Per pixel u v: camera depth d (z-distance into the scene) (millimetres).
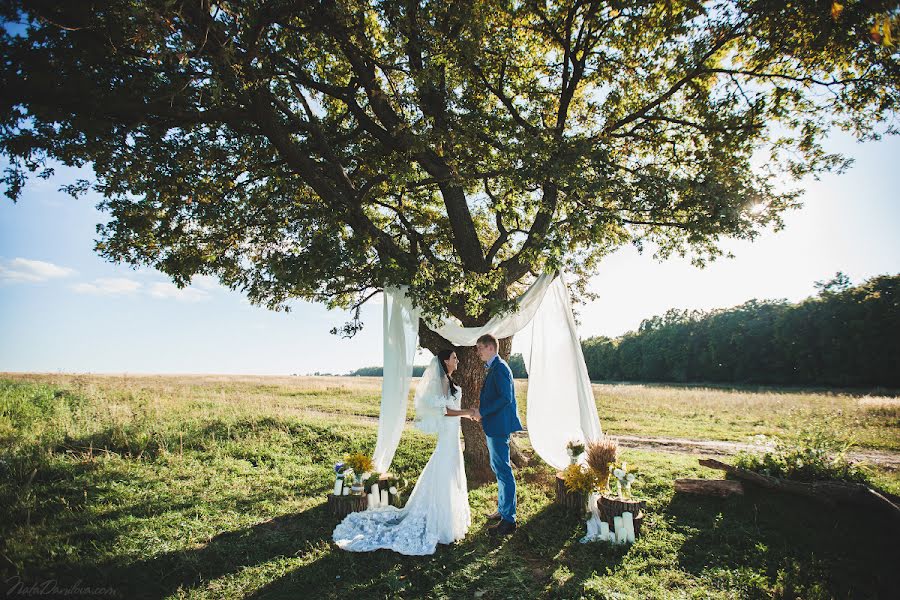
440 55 6754
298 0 5477
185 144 7055
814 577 4250
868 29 6090
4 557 4293
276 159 8195
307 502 6316
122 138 6391
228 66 5172
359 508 5746
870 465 8117
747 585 4152
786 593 3961
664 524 5406
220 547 4875
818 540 4934
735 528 5254
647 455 8555
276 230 8406
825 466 6336
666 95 7777
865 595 3996
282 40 6820
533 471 7633
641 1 6766
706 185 6512
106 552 4637
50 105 5133
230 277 8367
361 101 8688
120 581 4152
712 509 5789
